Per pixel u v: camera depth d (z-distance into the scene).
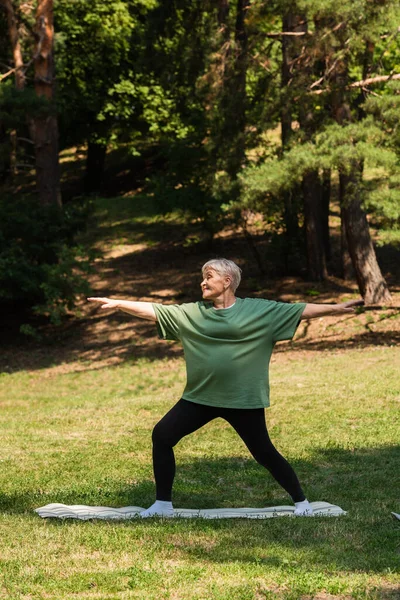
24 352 22.25
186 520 5.62
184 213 26.52
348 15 16.38
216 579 4.35
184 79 24.31
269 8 18.08
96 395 15.59
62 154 45.22
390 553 4.84
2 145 22.48
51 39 23.59
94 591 4.21
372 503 6.40
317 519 5.69
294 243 25.31
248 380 5.52
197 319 5.55
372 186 16.67
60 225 23.05
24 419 12.41
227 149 20.47
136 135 36.25
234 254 28.56
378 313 21.12
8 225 22.27
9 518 5.81
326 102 18.44
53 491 6.95
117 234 32.16
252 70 20.97
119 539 5.11
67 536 5.20
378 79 17.88
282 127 21.50
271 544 5.01
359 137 16.83
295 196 24.89
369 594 4.06
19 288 22.34
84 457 8.81
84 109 34.56
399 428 9.89
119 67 34.38
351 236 22.02
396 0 16.44
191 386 5.63
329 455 8.48
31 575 4.42
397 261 26.05
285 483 5.80
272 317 5.54
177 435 5.74
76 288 22.48
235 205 18.70
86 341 22.75
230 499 6.66
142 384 16.53
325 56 18.05
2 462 8.57
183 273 27.47
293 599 4.03
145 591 4.18
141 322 23.69
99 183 38.66
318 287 24.25
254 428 5.62
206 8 23.34
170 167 26.34
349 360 16.39
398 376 13.78
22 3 25.09
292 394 12.71
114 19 32.53
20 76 24.20
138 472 7.86
